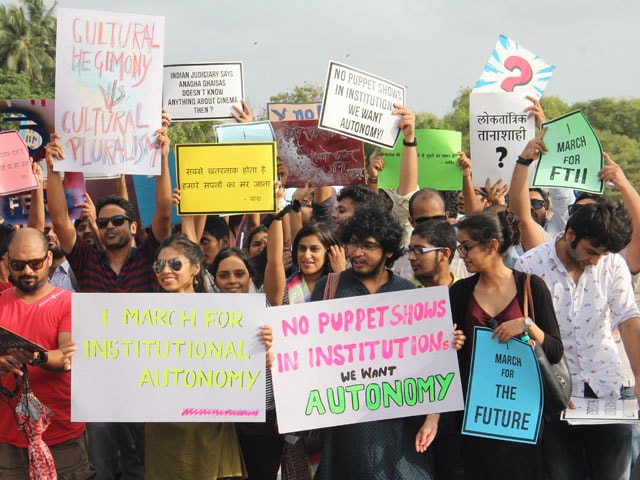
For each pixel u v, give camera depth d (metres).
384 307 5.36
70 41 6.71
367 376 5.36
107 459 6.64
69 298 5.61
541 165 6.81
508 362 5.24
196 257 5.55
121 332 5.38
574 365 5.70
